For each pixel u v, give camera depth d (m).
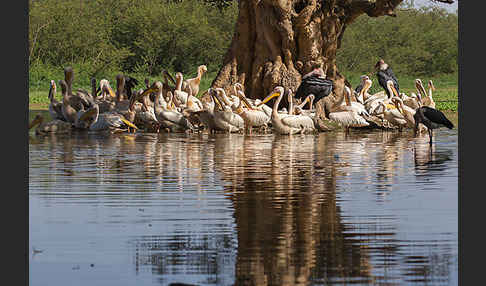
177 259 8.54
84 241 9.26
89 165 15.61
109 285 7.77
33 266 8.36
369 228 9.83
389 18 89.56
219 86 30.56
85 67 62.69
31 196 12.01
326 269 8.20
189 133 24.56
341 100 27.14
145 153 17.88
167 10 71.19
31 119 27.98
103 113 25.31
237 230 9.73
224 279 7.90
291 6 29.28
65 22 65.31
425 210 10.87
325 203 11.39
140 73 66.38
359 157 17.06
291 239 9.29
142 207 11.14
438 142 21.12
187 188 12.71
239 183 13.23
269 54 29.75
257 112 24.72
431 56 85.75
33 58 62.41
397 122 25.25
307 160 16.48
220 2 35.34
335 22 29.50
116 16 72.81
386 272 8.09
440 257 8.60
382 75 30.61
